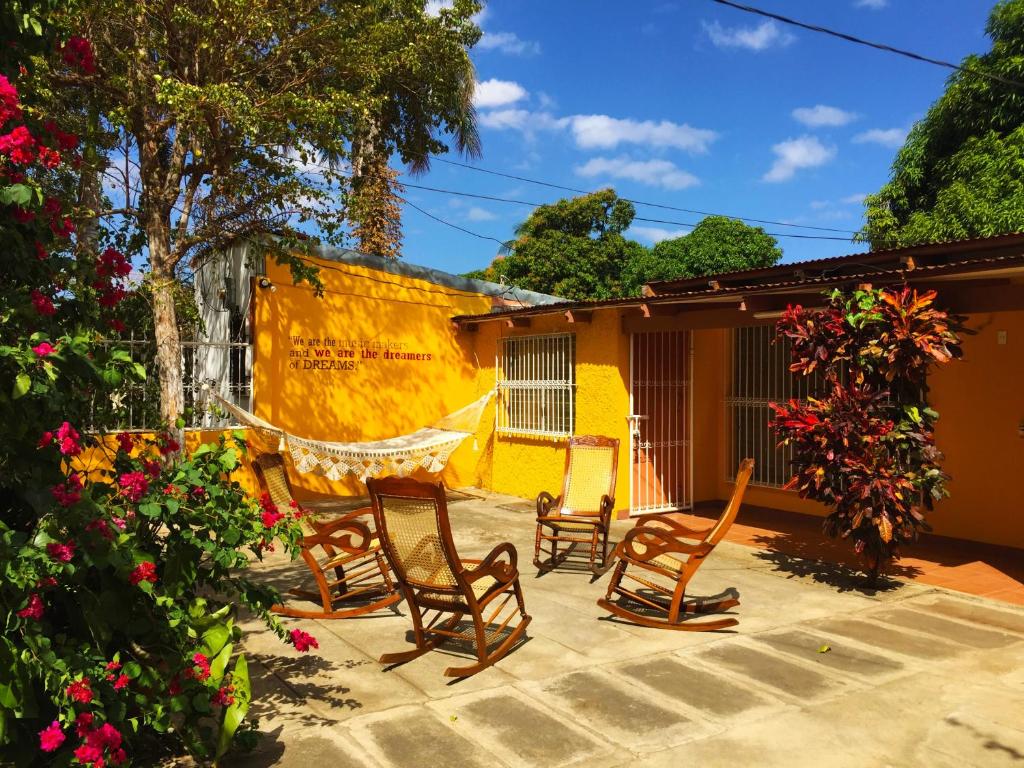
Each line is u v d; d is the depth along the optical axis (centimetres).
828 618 529
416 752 332
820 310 614
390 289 1082
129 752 309
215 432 902
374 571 630
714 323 787
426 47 1091
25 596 253
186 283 989
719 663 442
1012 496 739
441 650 465
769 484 953
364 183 1123
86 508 275
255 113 716
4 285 296
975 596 581
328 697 392
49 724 270
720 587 609
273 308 971
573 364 977
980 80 1323
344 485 1041
